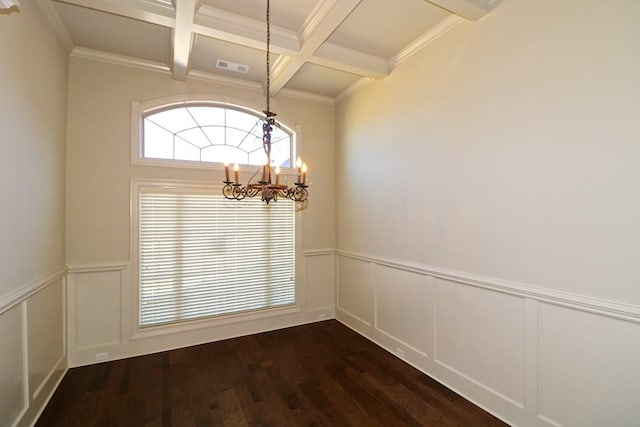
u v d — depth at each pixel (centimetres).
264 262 381
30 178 206
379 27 262
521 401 203
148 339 317
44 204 231
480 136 229
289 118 394
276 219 388
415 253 289
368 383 262
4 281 171
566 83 179
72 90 287
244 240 369
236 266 365
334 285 422
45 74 232
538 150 193
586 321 173
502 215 214
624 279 157
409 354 296
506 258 212
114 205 303
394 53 304
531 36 196
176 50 271
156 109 327
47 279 229
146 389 252
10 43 178
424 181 279
